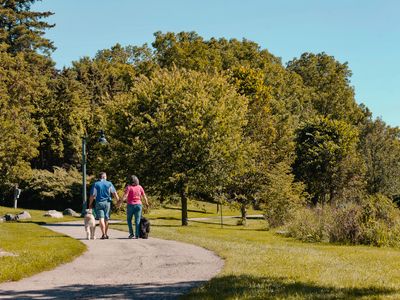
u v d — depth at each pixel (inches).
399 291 317.7
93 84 3093.0
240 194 1509.6
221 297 289.3
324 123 2539.4
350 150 2456.9
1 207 1849.2
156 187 1288.1
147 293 314.7
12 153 1823.3
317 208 981.2
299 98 3806.6
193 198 1349.7
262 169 1505.9
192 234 796.0
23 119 2057.1
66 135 2378.2
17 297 303.3
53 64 3171.8
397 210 850.8
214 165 1245.7
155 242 626.8
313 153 2455.7
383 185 2391.7
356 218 824.9
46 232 760.3
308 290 312.3
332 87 4456.2
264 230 1187.9
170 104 1274.6
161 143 1235.2
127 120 1273.4
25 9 3127.5
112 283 353.4
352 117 4045.3
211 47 3634.4
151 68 3112.7
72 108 2431.1
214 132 1248.2
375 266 460.1
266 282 343.0
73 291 323.0
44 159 2427.4
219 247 564.7
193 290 312.2
